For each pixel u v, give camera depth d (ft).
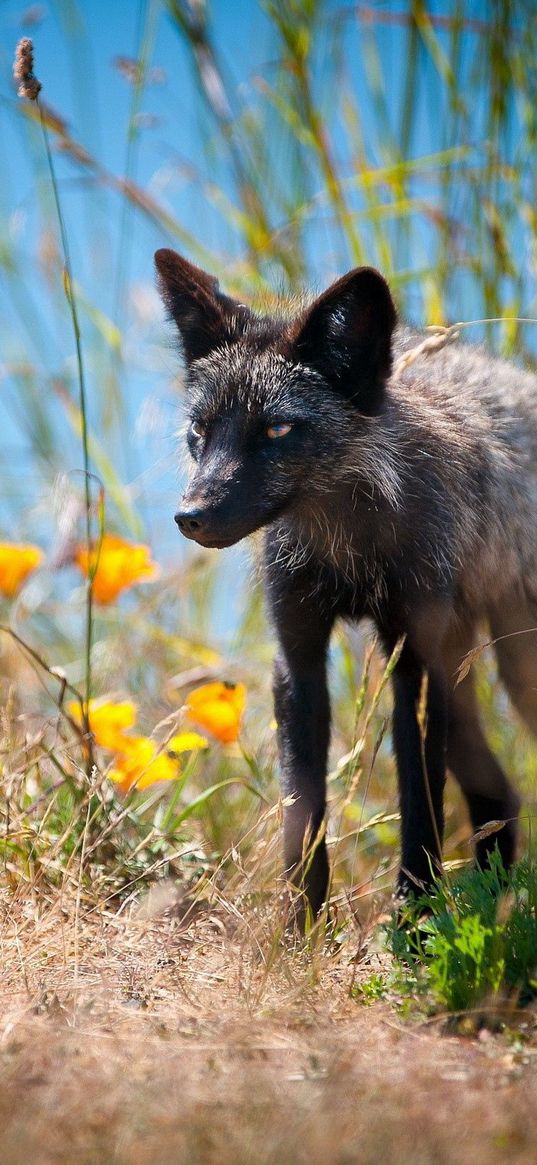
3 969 22.91
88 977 22.93
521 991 21.42
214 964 24.11
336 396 28.96
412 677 29.09
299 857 28.30
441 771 28.96
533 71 41.88
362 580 29.40
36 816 29.91
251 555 33.91
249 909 26.12
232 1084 17.16
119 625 44.88
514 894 23.03
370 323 28.55
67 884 25.84
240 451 28.17
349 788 30.07
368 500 28.86
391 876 33.94
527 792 38.47
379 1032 20.44
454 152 42.27
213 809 34.42
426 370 32.99
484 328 42.06
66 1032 19.67
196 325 31.07
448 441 29.94
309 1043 19.42
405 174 43.32
